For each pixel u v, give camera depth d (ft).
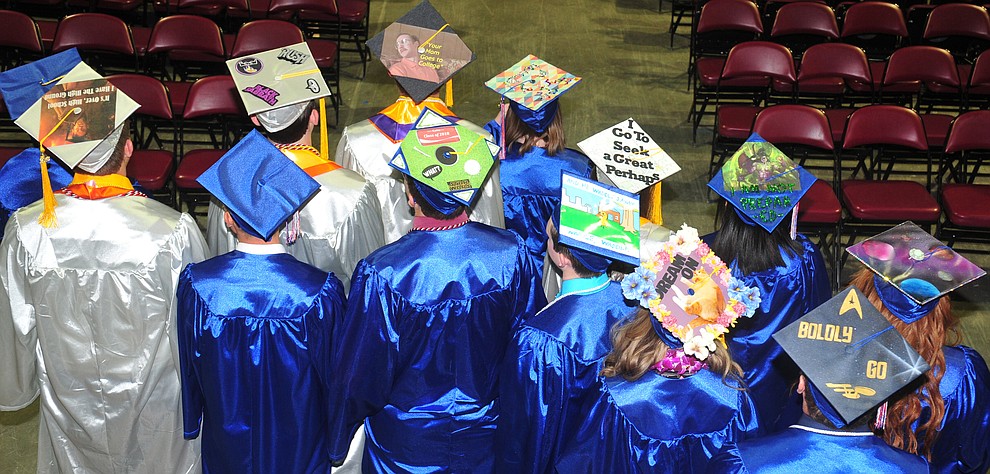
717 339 7.18
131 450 9.39
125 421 9.16
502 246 8.39
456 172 8.07
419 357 8.34
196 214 19.26
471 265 8.16
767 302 8.82
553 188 11.68
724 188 8.80
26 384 9.30
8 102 8.90
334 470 9.54
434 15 11.75
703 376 7.11
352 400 8.34
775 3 26.40
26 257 8.46
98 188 8.54
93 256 8.45
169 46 21.80
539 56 28.76
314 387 8.41
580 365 7.73
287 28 21.94
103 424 9.18
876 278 7.02
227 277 8.08
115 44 21.74
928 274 6.80
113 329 8.68
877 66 23.48
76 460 9.61
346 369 8.21
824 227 16.93
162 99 18.51
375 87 25.85
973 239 16.83
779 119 18.44
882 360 6.14
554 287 12.10
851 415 5.98
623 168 10.02
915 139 18.31
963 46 25.16
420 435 8.73
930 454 7.19
